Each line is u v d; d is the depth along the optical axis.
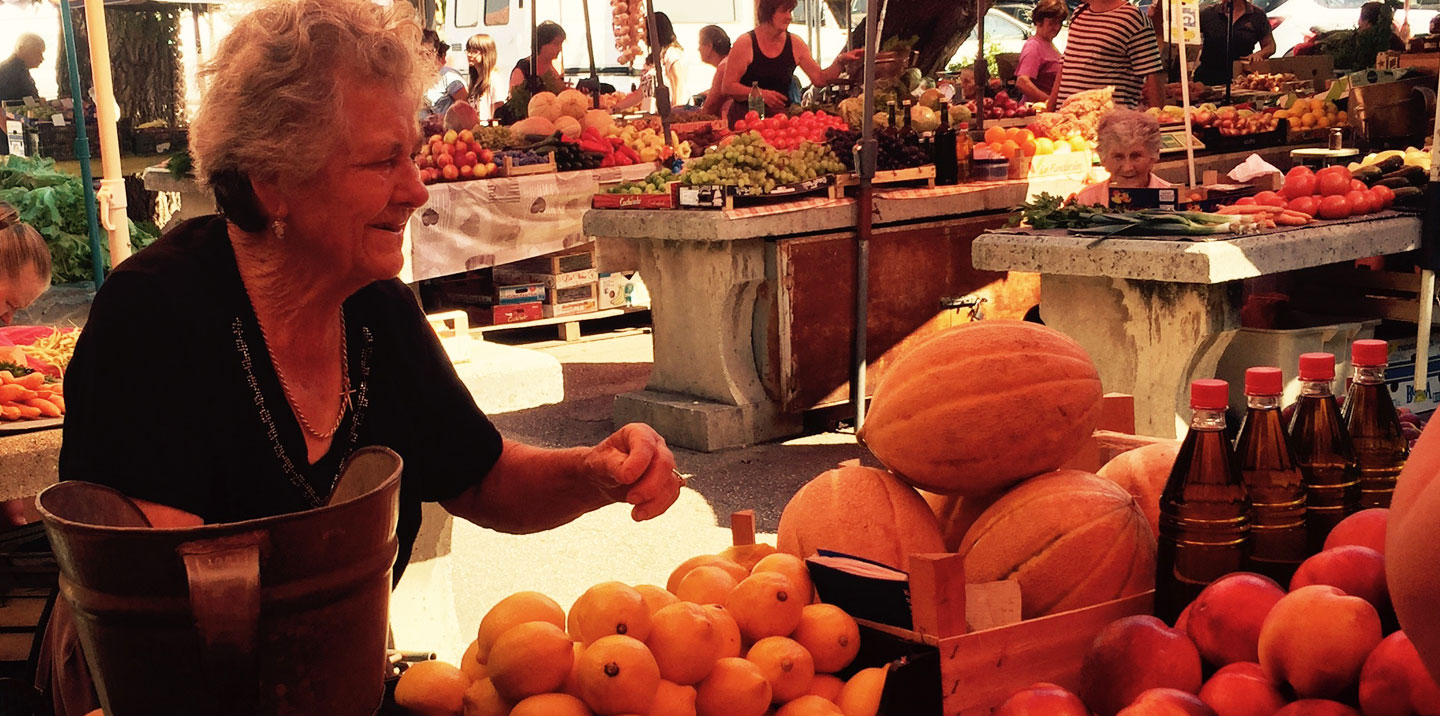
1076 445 1.90
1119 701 1.60
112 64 14.21
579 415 7.02
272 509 1.72
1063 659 1.73
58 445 3.00
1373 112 8.13
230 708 1.27
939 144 6.85
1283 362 5.35
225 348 1.67
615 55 15.66
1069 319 5.49
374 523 1.36
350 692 1.37
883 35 10.35
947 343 1.93
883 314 6.59
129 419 1.58
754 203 6.21
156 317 1.62
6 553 2.85
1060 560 1.79
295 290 1.71
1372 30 12.47
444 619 3.71
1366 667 1.42
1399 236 5.38
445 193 7.57
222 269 1.70
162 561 1.25
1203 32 13.34
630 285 9.20
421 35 1.67
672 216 6.23
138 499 1.58
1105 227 5.23
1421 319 5.41
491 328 8.66
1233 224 5.08
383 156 1.62
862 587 1.77
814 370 6.44
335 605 1.32
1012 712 1.60
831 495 1.97
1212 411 1.79
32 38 15.16
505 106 9.59
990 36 18.42
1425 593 0.97
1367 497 1.98
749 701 1.68
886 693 1.62
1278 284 5.86
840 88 9.90
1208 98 10.53
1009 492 1.88
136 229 11.20
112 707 1.32
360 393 1.83
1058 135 8.16
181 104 14.36
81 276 10.31
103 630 1.29
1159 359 5.19
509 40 15.43
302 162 1.57
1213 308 5.05
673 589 1.99
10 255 3.84
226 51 1.59
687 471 5.93
